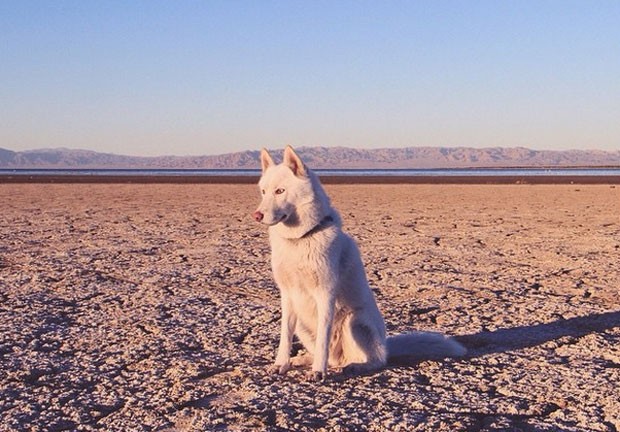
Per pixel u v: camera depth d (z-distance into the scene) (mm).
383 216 13039
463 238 9203
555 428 3240
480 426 3252
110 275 6184
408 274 6281
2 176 48500
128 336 4410
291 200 3693
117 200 18922
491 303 5227
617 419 3316
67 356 4074
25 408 3428
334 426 3225
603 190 24172
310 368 3900
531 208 15273
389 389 3611
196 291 5566
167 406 3439
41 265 6699
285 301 3855
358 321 3855
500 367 3920
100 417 3350
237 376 3783
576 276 6211
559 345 4281
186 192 24547
